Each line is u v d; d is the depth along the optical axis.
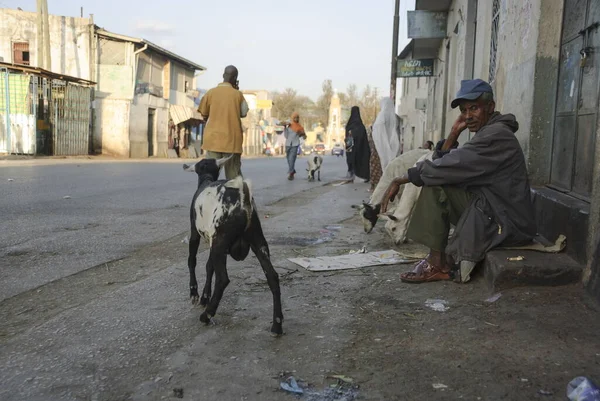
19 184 11.38
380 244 5.78
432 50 19.11
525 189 4.02
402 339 3.05
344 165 27.94
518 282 3.71
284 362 2.78
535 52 5.04
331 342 3.03
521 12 5.60
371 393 2.45
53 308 3.68
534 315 3.28
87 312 3.53
